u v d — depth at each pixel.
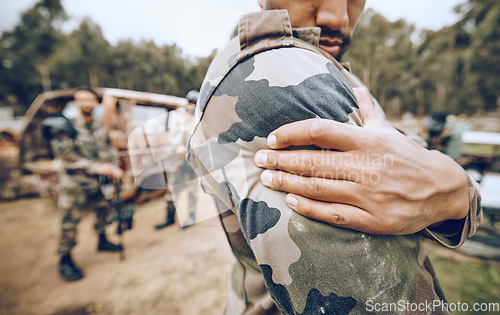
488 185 3.17
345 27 0.73
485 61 32.19
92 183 2.93
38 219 4.46
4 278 2.93
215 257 3.17
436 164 0.48
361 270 0.42
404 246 0.47
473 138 3.89
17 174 5.18
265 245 0.44
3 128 5.50
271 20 0.52
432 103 44.00
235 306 0.77
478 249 2.95
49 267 3.13
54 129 2.78
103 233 3.31
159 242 3.41
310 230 0.42
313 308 0.42
